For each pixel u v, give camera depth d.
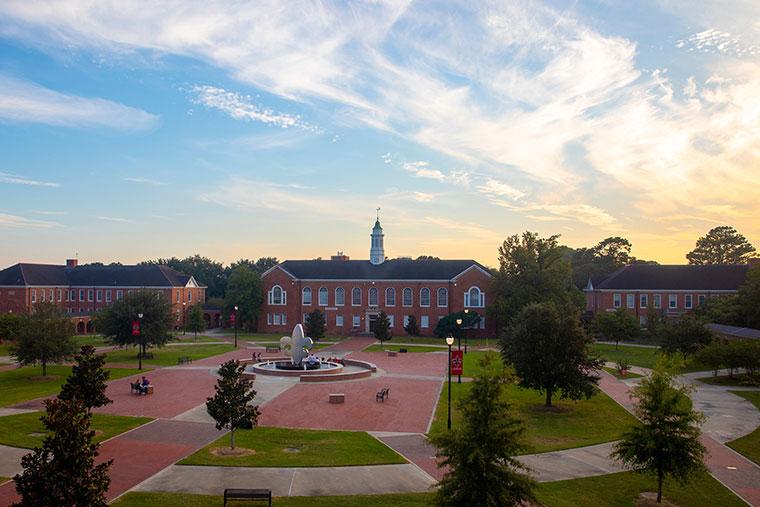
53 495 15.40
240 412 27.33
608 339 81.31
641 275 96.44
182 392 43.06
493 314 87.56
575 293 88.81
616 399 43.47
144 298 64.12
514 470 20.42
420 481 23.98
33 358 49.22
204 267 159.50
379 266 102.38
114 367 56.66
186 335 97.75
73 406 16.97
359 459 26.70
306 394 42.72
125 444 28.61
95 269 116.81
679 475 22.70
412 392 44.06
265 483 23.38
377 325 79.94
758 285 68.50
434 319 97.56
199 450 27.61
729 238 136.25
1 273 107.56
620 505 22.47
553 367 38.56
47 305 52.28
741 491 24.23
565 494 23.12
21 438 28.80
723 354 49.88
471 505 18.20
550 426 35.19
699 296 92.75
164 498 21.34
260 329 102.94
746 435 32.81
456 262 100.69
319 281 101.38
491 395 19.34
